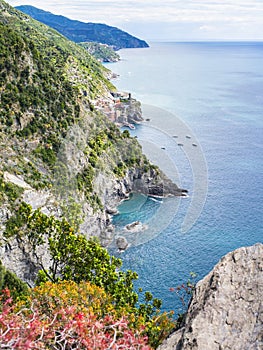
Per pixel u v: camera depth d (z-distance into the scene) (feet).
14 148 178.19
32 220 115.44
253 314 43.42
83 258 102.17
